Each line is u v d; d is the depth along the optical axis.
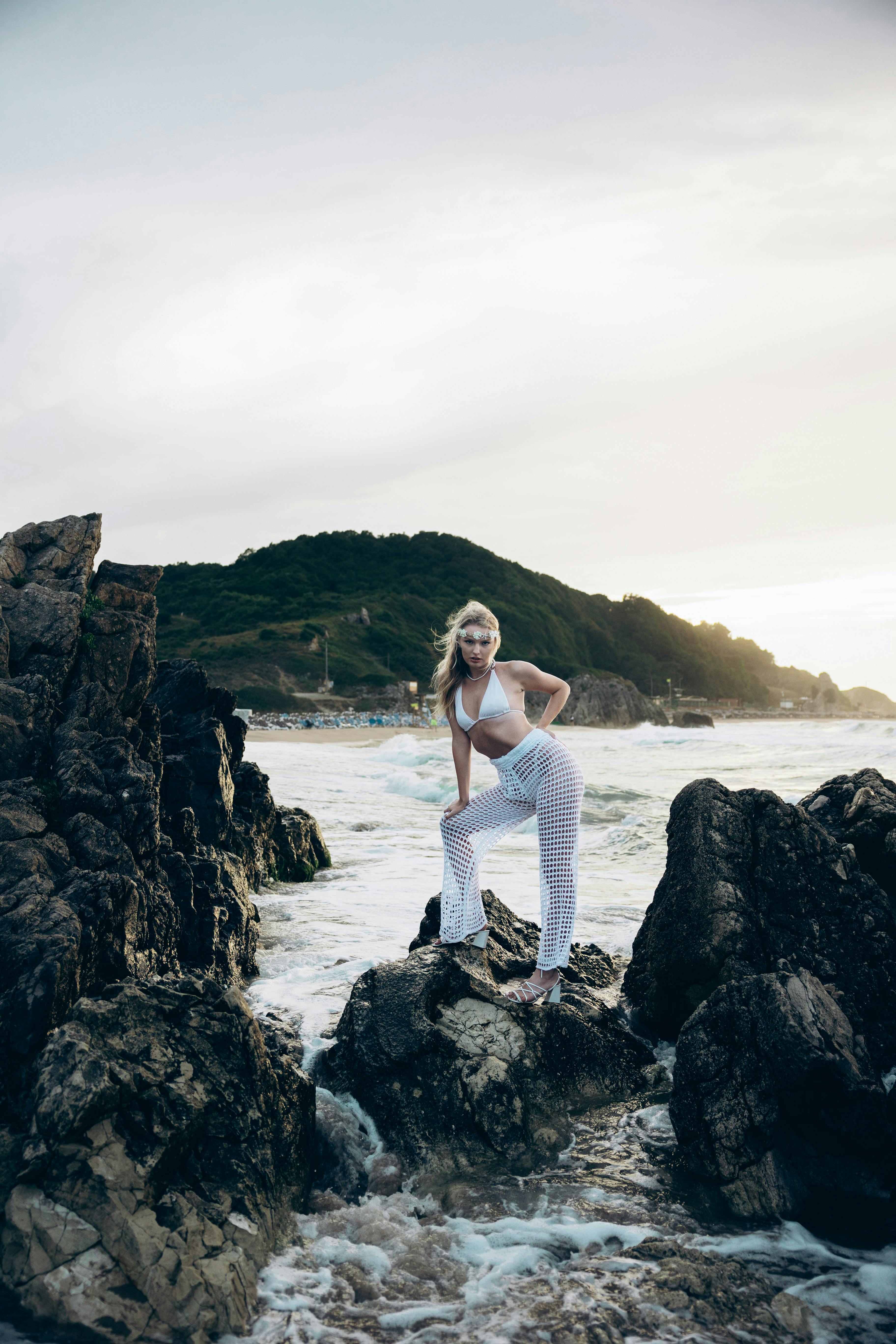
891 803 5.02
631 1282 2.84
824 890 4.56
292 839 9.51
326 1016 4.94
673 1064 4.55
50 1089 2.83
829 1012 3.73
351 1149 3.71
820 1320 2.66
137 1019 3.21
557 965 4.34
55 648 5.21
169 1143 2.89
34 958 3.46
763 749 34.66
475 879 4.68
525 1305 2.74
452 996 4.23
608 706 112.56
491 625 4.41
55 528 5.92
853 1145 3.48
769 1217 3.27
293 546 170.62
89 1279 2.59
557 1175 3.58
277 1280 2.86
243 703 96.50
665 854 11.17
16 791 4.42
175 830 6.08
